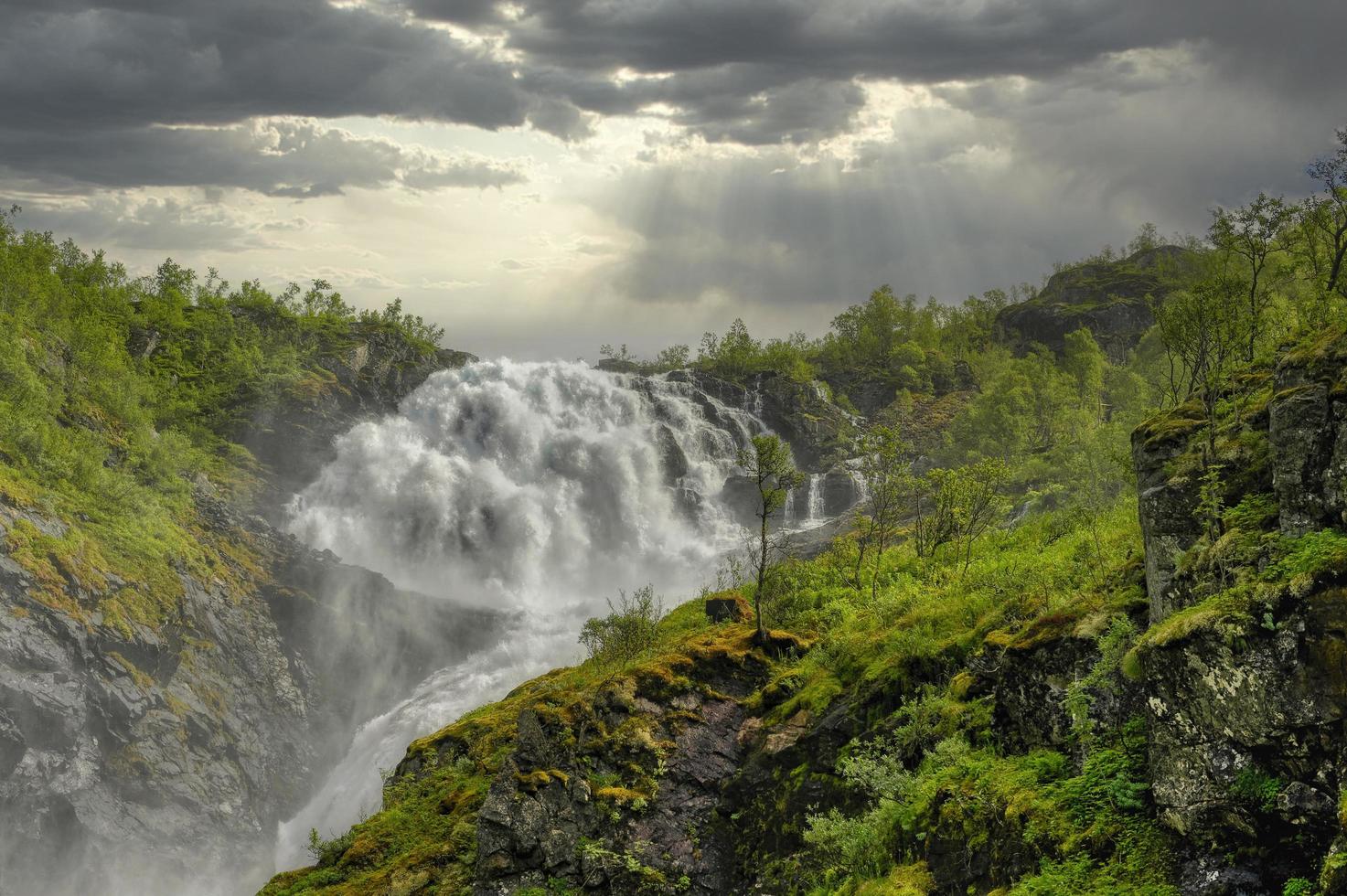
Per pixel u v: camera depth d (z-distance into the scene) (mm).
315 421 99875
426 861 24250
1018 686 19125
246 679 61062
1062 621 19016
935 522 39625
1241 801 13320
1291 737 12836
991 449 88625
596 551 96438
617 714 26266
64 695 47719
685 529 99875
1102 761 16234
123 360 91125
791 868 21938
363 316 124438
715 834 24078
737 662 28156
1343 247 24531
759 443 31219
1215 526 15844
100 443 72000
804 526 96062
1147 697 14953
